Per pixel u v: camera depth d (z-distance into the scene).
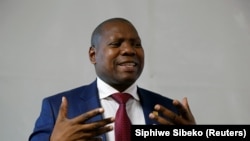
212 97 2.10
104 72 1.36
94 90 1.40
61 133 1.06
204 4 2.16
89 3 2.09
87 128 1.05
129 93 1.39
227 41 2.15
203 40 2.14
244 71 2.14
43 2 2.04
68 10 2.07
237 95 2.12
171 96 2.08
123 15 2.11
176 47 2.12
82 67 2.04
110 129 1.08
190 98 2.09
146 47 2.09
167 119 1.23
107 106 1.36
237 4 2.19
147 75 2.07
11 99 1.95
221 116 2.10
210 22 2.15
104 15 2.09
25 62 1.99
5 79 1.96
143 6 2.12
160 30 2.12
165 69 2.09
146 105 1.39
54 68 2.01
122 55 1.33
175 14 2.14
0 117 1.93
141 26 2.11
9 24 1.99
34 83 1.98
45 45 2.02
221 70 2.12
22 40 2.00
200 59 2.12
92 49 1.49
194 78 2.10
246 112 2.11
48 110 1.31
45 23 2.03
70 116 1.30
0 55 1.97
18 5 2.02
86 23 2.07
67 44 2.04
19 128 1.95
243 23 2.17
